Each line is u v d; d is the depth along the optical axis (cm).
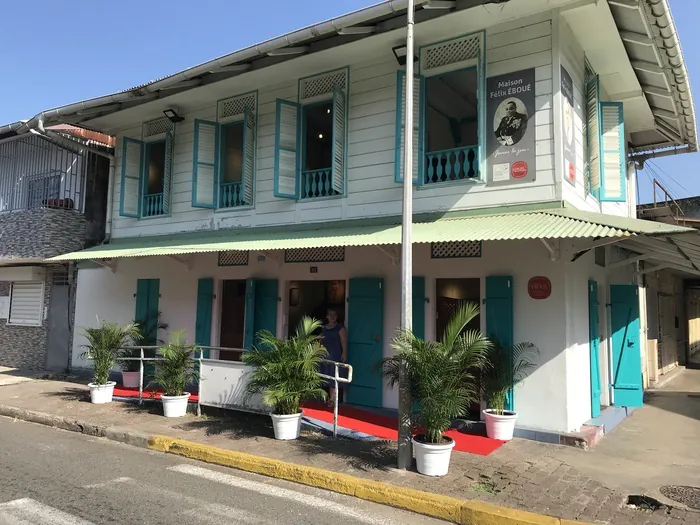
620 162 1029
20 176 1505
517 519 462
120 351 1095
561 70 796
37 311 1493
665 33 802
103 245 1331
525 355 764
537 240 771
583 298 831
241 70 1017
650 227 662
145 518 461
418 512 506
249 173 1091
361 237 812
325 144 1108
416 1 762
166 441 710
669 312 1750
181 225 1205
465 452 669
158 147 1317
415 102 888
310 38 863
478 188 840
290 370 722
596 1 762
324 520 476
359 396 906
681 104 1077
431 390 578
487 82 845
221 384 822
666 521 471
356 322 927
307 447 678
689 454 689
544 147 791
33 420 894
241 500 520
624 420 914
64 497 510
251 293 1052
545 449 691
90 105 1121
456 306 855
